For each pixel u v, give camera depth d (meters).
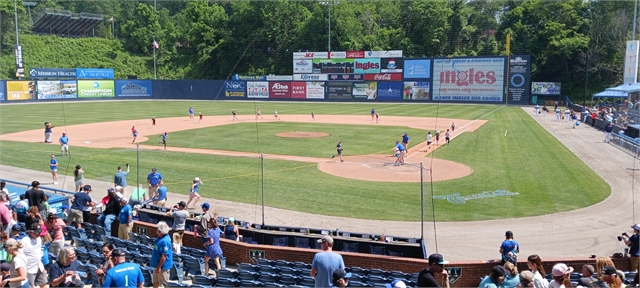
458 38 85.69
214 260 14.69
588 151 38.28
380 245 15.72
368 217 21.86
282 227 17.66
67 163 33.78
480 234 19.59
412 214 22.30
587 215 22.09
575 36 70.38
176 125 57.03
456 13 85.75
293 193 25.94
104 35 115.62
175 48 112.88
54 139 45.72
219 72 106.06
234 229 16.55
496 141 43.38
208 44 106.31
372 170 31.70
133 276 10.05
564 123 56.19
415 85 84.69
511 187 27.14
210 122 60.25
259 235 16.80
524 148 39.72
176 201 24.38
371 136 47.56
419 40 88.00
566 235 19.48
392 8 101.00
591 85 71.00
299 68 93.88
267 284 12.20
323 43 98.94
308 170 31.69
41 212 18.47
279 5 101.44
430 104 81.00
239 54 104.75
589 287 9.74
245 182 28.34
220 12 106.25
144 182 28.31
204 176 29.83
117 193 20.39
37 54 95.50
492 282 9.69
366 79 89.06
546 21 74.44
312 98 93.75
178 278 13.85
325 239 10.57
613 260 14.75
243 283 12.02
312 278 12.34
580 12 73.00
